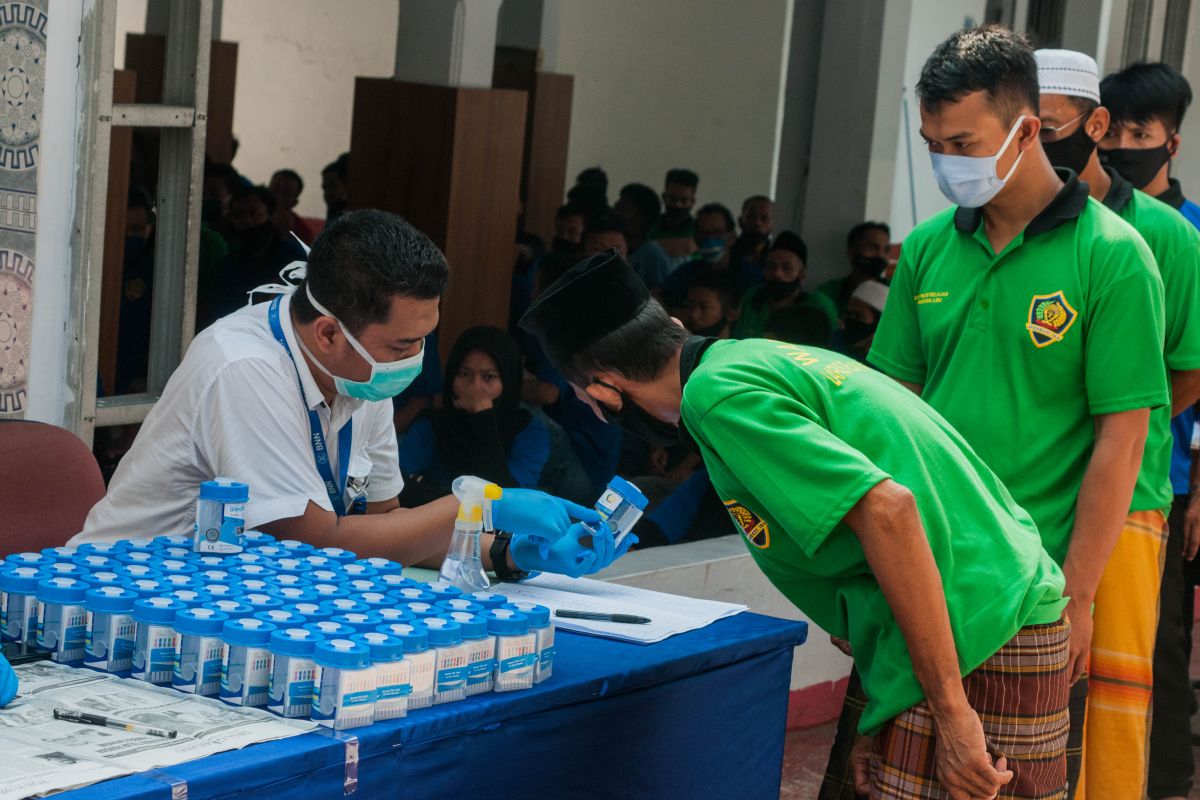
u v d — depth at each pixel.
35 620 1.93
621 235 7.18
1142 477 2.66
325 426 2.48
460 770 1.86
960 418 2.56
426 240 2.30
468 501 2.35
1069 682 2.22
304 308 2.35
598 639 2.27
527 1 9.73
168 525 2.47
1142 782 2.68
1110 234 2.45
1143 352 2.42
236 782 1.55
